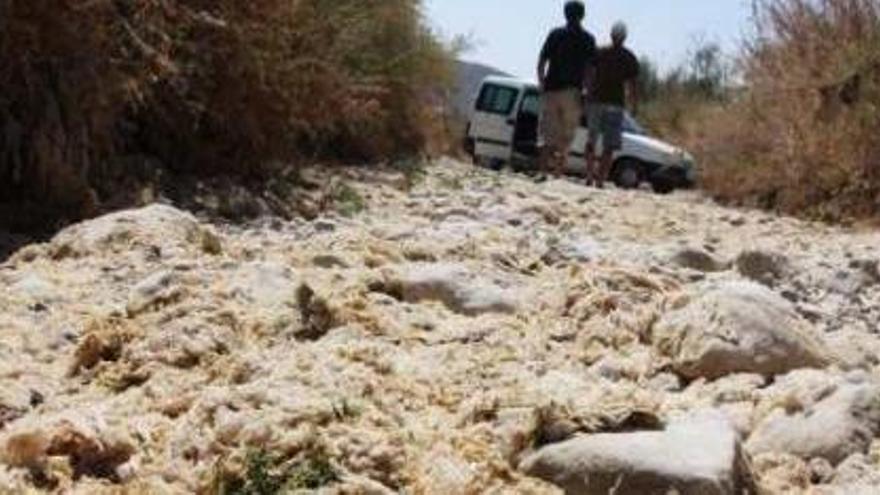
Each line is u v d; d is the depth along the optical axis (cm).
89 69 1043
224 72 1248
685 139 2603
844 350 629
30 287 721
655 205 1631
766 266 903
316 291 635
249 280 693
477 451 458
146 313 641
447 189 1516
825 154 1822
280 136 1317
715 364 566
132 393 537
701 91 3262
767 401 515
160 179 1170
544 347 609
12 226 972
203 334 584
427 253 818
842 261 994
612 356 595
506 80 2670
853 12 1938
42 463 448
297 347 583
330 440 449
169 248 812
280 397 492
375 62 1872
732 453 432
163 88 1213
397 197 1362
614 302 657
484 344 610
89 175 1067
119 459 461
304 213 1186
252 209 1151
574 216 1313
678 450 432
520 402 497
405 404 514
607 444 439
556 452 445
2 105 1000
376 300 671
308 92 1375
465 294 682
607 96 1894
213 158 1260
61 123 1018
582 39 1816
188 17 1184
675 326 596
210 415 485
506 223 1156
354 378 525
